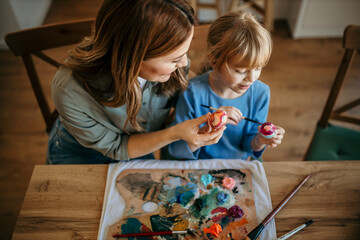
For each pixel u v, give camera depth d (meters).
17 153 2.02
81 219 0.85
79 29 1.15
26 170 1.95
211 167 0.96
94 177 0.93
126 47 0.72
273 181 0.92
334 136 1.40
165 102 1.13
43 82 2.38
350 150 1.36
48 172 0.94
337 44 2.57
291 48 2.56
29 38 1.14
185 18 0.68
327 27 2.55
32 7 2.68
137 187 0.91
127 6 0.66
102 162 1.22
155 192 0.90
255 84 1.09
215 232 0.81
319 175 0.93
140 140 0.99
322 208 0.86
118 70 0.77
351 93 2.25
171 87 1.03
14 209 1.79
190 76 1.24
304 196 0.89
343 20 2.49
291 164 0.96
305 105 2.22
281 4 2.66
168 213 0.85
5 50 2.60
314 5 2.39
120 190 0.90
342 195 0.89
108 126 1.03
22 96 2.30
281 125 2.12
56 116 1.42
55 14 2.89
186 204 0.87
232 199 0.88
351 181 0.92
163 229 0.83
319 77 2.37
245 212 0.85
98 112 0.98
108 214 0.85
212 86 1.09
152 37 0.68
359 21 2.47
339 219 0.84
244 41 0.88
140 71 0.81
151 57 0.73
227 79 0.97
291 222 0.84
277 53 2.53
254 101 1.10
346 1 2.35
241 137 1.17
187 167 0.96
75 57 0.84
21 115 2.20
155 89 1.04
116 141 1.02
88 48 0.83
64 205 0.87
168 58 0.74
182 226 0.83
